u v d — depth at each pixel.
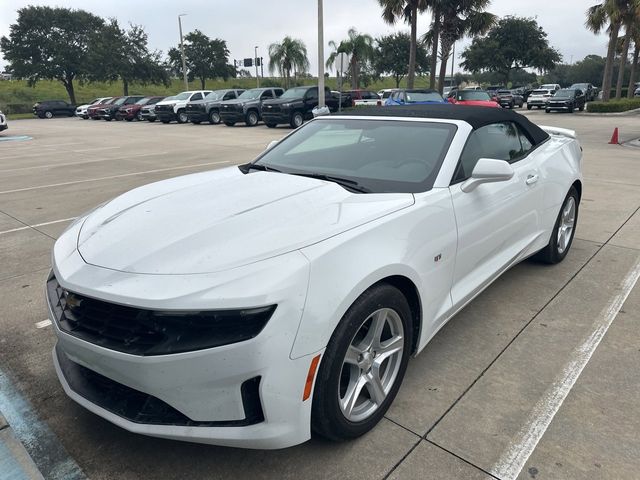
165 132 22.22
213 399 1.97
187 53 54.56
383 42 54.19
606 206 6.80
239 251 2.11
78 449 2.42
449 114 3.49
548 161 4.14
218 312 1.90
